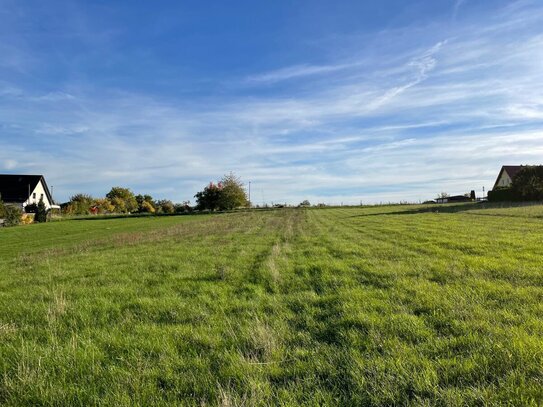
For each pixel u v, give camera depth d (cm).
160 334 615
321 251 1588
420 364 459
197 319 700
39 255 2014
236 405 380
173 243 2252
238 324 643
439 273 998
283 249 1709
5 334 634
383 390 401
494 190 6019
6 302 882
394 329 587
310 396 405
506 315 627
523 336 522
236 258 1484
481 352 484
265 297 847
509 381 404
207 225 4056
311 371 460
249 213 7031
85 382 453
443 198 9006
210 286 980
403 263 1185
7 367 499
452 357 479
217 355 522
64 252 2098
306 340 564
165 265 1361
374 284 933
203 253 1686
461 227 2375
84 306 807
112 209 10788
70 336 620
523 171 5412
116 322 701
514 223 2514
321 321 654
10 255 2170
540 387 389
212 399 408
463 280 909
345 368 465
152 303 820
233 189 8775
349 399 393
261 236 2531
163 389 434
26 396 421
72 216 8069
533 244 1465
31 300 900
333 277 1016
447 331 572
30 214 7000
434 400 379
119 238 2875
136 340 588
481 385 402
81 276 1219
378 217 4069
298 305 769
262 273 1116
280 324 641
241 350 539
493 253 1295
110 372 476
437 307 696
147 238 2733
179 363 495
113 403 404
